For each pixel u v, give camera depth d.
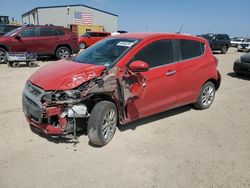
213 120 5.93
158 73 5.10
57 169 3.83
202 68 6.11
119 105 4.61
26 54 12.42
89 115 4.31
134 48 4.80
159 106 5.31
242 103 7.34
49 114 4.03
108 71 4.39
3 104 6.44
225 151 4.54
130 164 4.02
